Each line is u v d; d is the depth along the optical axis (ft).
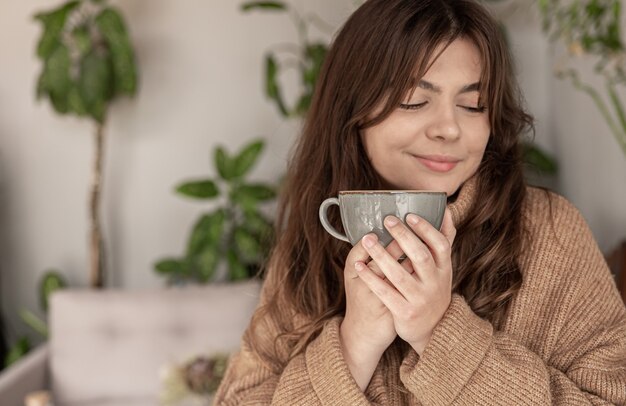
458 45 2.81
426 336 2.59
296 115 8.95
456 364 2.55
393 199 2.42
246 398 3.06
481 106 2.88
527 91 9.39
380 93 2.93
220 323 8.19
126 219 10.48
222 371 6.77
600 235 7.50
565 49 8.38
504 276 2.92
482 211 2.97
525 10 9.28
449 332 2.55
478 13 2.85
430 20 2.81
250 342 3.31
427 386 2.57
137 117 10.42
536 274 2.91
